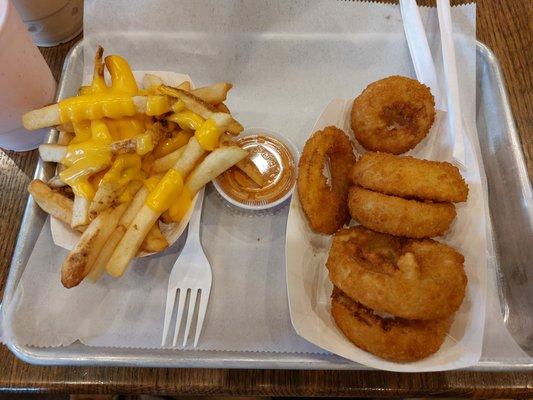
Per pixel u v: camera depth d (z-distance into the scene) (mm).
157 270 264
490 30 316
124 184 244
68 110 250
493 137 296
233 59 317
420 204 239
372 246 259
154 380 235
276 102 311
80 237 248
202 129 250
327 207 259
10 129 267
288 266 242
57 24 301
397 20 319
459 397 236
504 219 278
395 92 273
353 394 235
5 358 239
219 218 277
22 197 278
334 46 319
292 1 318
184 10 316
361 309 234
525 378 233
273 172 279
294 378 236
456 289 229
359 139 282
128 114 254
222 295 257
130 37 313
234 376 236
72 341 241
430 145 287
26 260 255
